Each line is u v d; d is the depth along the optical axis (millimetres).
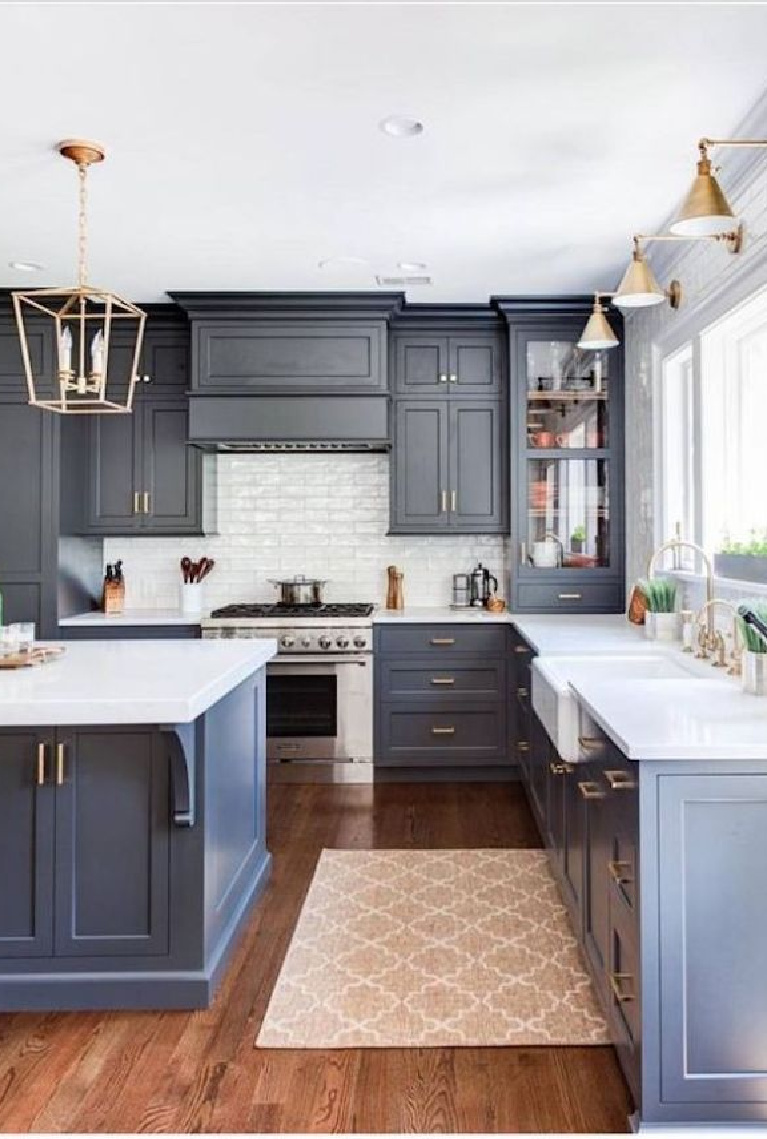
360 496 5117
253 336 4523
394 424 4746
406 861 3414
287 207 3246
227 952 2557
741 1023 1724
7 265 3953
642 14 2051
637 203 3211
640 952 1735
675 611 3543
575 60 2242
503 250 3746
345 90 2393
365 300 4430
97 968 2320
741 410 3309
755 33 2129
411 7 2027
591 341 3256
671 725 1889
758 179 2656
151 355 4758
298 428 4523
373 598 5125
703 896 1724
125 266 3967
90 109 2492
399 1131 1821
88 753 2318
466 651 4547
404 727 4562
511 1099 1934
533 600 4672
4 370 4527
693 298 3395
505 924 2826
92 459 4785
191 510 4781
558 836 3012
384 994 2389
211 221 3393
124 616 4754
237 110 2502
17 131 2625
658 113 2516
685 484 3869
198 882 2326
